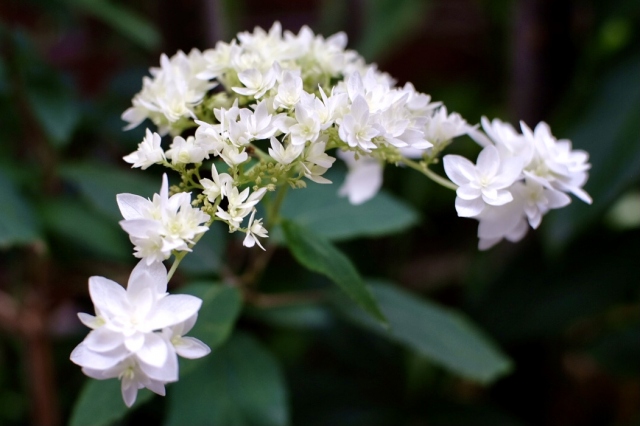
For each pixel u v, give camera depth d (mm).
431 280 777
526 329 546
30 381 506
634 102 503
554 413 646
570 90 577
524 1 570
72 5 546
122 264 513
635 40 552
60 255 473
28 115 498
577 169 313
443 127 310
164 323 244
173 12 456
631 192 657
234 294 370
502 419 549
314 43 323
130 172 530
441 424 552
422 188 671
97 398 342
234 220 265
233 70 309
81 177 452
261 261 403
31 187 479
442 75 885
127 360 247
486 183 287
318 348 708
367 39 644
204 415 378
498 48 746
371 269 607
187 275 451
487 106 805
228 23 566
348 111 278
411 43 863
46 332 483
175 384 386
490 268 611
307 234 336
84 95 700
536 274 567
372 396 575
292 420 544
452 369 402
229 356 400
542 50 573
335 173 465
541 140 306
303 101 275
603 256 553
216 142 274
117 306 246
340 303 424
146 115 318
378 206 439
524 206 300
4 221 391
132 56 684
